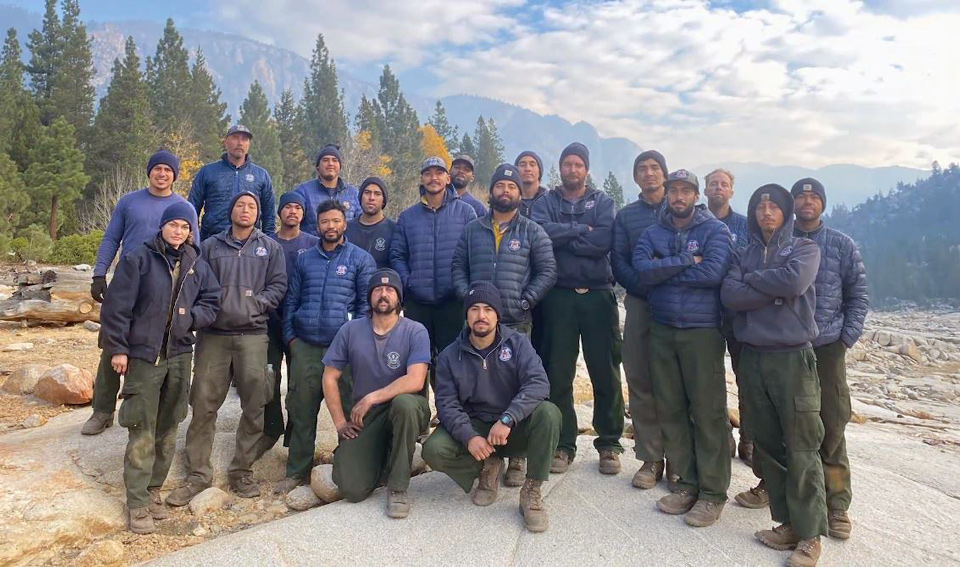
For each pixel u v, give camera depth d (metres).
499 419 4.04
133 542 3.79
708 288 4.10
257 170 6.00
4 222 23.20
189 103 43.28
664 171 4.73
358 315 4.83
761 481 4.21
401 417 4.02
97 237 22.03
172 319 4.03
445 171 5.40
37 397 6.31
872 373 19.48
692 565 3.42
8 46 38.19
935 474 5.29
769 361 3.66
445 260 5.38
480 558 3.47
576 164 5.09
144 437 3.96
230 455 4.85
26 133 30.92
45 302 9.70
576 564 3.42
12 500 3.80
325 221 4.81
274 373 5.08
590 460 5.10
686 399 4.21
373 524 3.85
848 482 3.92
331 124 53.31
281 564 3.35
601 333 4.92
